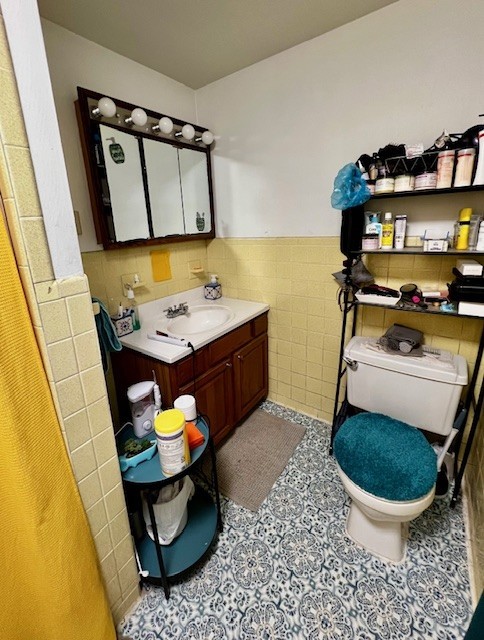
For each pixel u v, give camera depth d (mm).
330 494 1669
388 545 1329
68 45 1456
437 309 1423
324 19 1490
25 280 787
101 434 1006
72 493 923
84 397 944
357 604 1197
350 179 1423
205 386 1765
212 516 1496
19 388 766
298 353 2211
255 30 1542
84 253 1629
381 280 1732
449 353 1582
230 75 1959
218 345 1808
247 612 1190
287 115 1826
